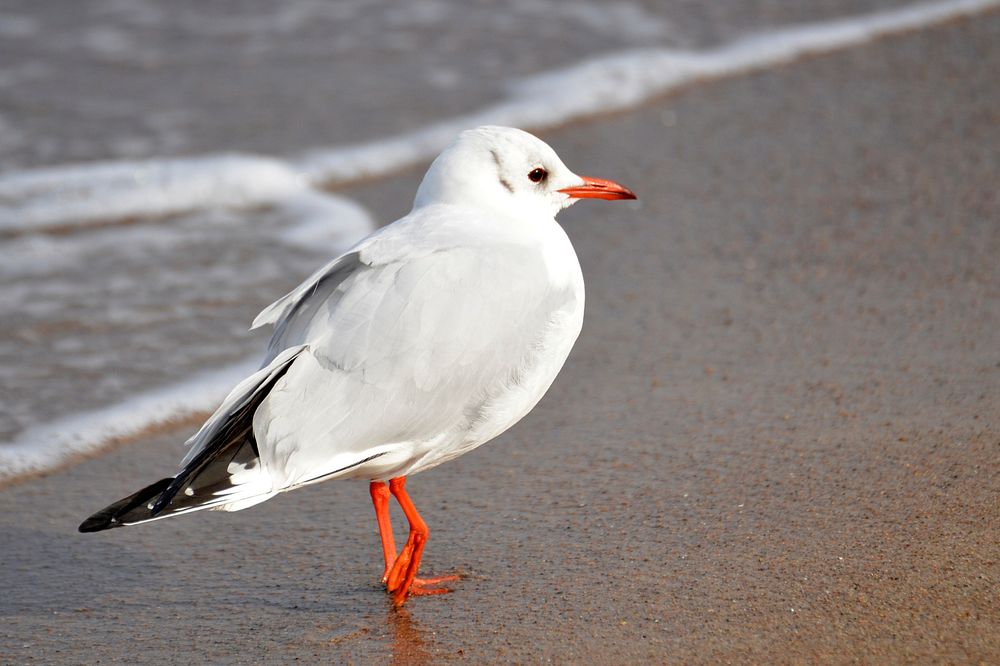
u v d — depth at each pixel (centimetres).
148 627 825
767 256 1378
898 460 952
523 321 836
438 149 1752
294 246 1500
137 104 1884
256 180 1648
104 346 1254
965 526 857
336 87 1945
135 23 2200
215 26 2188
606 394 1124
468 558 884
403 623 807
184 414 1141
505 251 843
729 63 1989
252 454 761
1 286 1387
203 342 1266
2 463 1052
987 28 2077
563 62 2008
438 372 805
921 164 1583
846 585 802
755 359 1159
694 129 1761
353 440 788
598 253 1413
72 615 843
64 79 1966
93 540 947
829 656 735
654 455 1005
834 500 907
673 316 1264
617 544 880
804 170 1597
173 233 1539
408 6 2281
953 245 1359
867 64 1955
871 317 1217
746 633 763
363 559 908
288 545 931
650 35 2114
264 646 794
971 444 964
